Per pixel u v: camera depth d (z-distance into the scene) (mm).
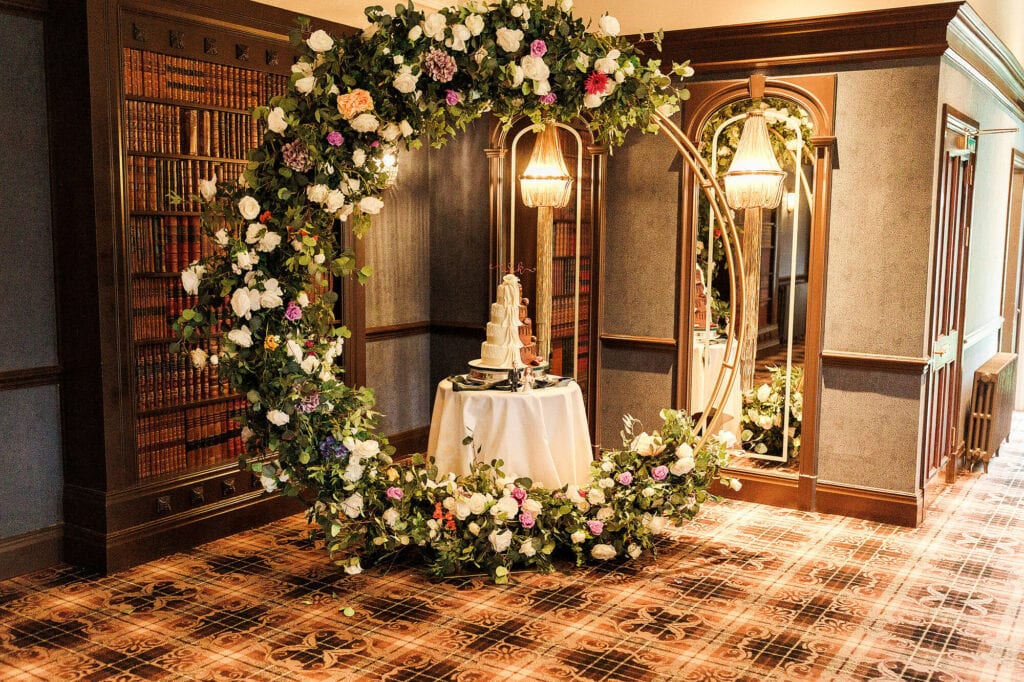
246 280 3809
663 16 5773
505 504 4359
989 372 6508
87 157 4199
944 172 5312
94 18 4137
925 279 5137
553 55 4012
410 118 3951
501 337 5133
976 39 5523
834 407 5453
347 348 5816
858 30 5125
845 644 3676
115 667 3438
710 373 5891
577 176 6211
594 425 6246
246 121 4984
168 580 4316
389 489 4316
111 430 4359
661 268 5953
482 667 3438
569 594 4176
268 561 4582
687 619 3904
